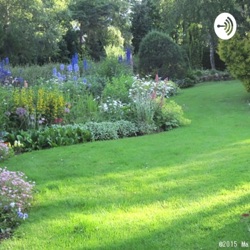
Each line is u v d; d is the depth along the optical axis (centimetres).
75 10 2484
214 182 399
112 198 378
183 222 302
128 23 2661
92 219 323
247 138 627
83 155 566
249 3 1675
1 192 339
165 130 772
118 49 2064
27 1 1794
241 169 435
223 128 735
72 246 279
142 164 502
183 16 1748
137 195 381
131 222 311
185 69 1522
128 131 738
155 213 328
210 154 529
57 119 757
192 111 958
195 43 1886
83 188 417
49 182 445
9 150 584
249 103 1006
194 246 263
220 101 1072
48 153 590
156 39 1482
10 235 305
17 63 1814
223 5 1664
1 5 1781
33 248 280
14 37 1814
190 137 666
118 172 471
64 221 326
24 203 350
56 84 967
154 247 266
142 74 1485
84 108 815
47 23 1922
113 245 274
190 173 441
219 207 326
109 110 805
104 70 1191
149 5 2605
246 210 313
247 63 988
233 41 1000
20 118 723
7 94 767
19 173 425
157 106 796
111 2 2559
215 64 1997
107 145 628
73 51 2408
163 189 392
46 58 2122
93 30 2581
